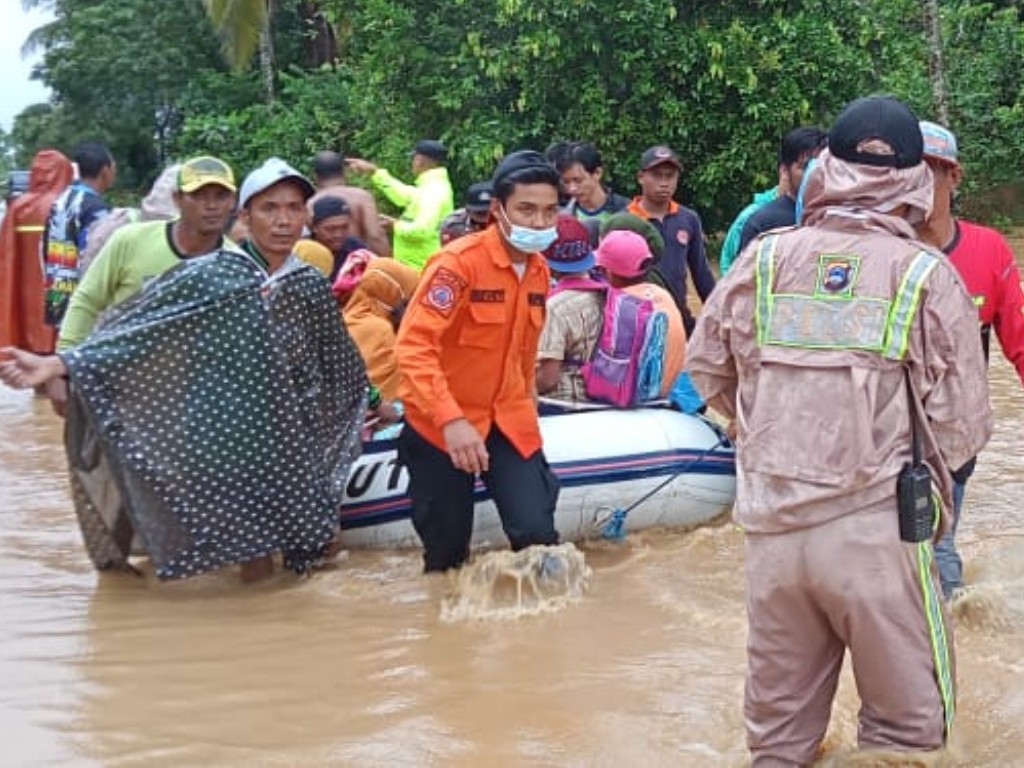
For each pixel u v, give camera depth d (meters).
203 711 4.25
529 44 16.84
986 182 22.77
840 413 3.27
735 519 3.48
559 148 7.79
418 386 5.23
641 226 6.60
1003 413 8.67
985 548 5.78
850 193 3.38
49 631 5.09
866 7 18.97
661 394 6.43
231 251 5.52
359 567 5.90
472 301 5.32
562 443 6.08
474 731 4.03
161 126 36.78
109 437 5.37
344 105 26.16
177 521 5.45
